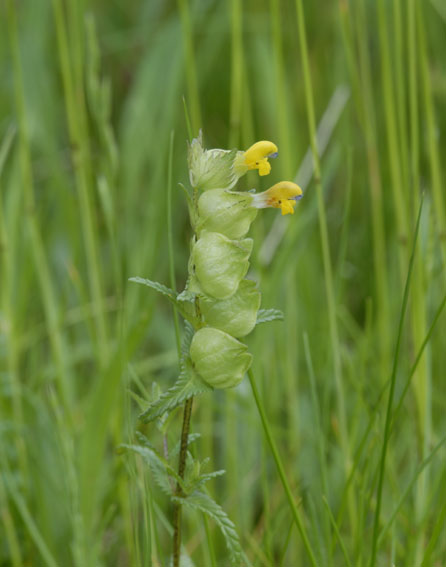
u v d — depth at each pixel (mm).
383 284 768
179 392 584
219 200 580
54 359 753
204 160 583
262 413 618
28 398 747
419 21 733
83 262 1001
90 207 783
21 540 722
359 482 695
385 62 731
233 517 729
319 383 848
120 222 1043
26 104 1107
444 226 731
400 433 762
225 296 579
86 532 703
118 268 722
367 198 1022
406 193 727
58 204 1024
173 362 846
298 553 722
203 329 584
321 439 677
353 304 1004
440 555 688
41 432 741
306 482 747
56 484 723
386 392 751
